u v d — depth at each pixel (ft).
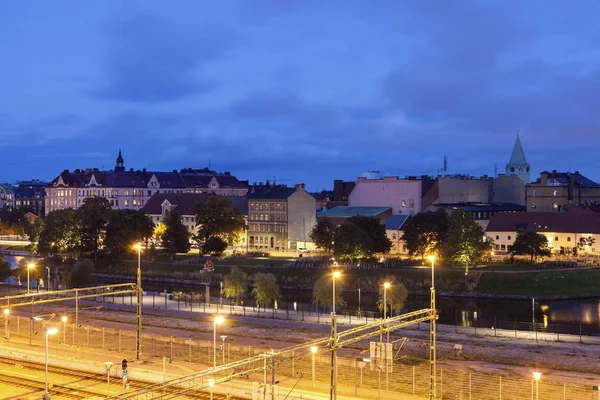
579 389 236.43
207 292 448.65
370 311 416.87
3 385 247.29
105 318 391.45
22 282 567.59
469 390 231.71
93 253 655.35
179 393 195.31
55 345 312.50
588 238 581.12
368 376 254.06
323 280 430.20
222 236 643.86
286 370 263.08
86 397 231.91
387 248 584.81
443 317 406.00
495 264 532.73
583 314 412.36
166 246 637.30
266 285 428.15
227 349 295.48
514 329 366.02
